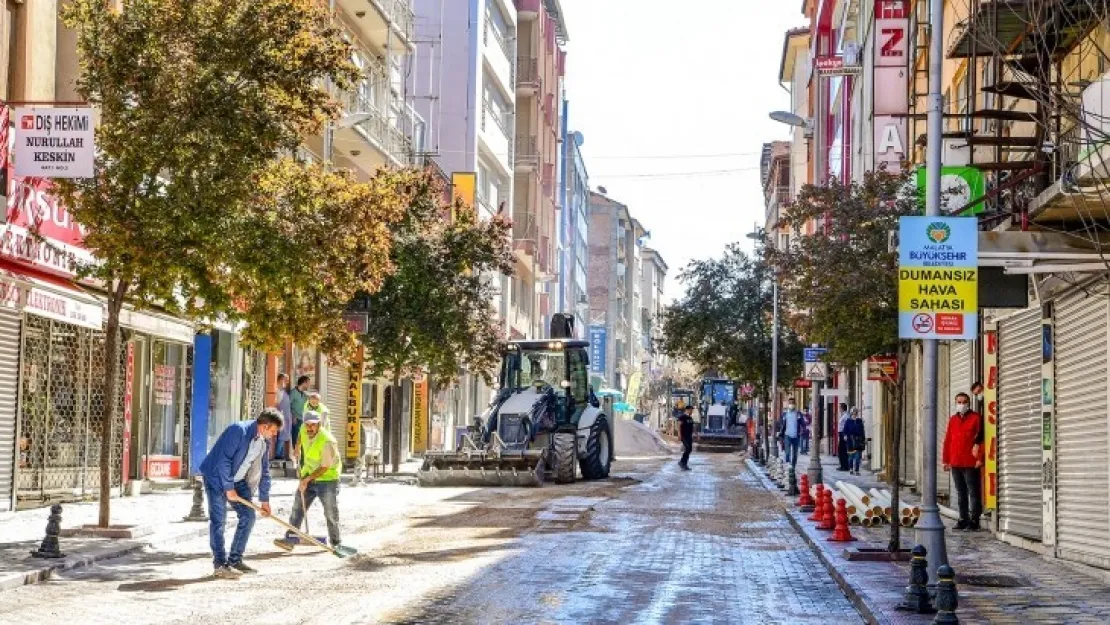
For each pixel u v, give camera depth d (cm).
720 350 5294
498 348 3784
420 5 5909
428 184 3738
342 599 1378
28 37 2269
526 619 1276
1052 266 1545
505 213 6962
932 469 1480
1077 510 1767
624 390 13250
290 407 3444
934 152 1480
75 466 2425
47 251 2209
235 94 1797
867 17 4469
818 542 1997
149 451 2791
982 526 2323
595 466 3756
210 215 1803
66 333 2384
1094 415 1700
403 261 3622
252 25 1800
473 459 3362
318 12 1878
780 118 4638
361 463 3294
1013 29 1669
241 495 1579
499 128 6638
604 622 1273
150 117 1794
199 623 1212
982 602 1380
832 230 1941
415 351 3750
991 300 1806
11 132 2077
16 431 2192
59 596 1362
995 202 1975
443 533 2102
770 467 4381
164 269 1825
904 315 1438
